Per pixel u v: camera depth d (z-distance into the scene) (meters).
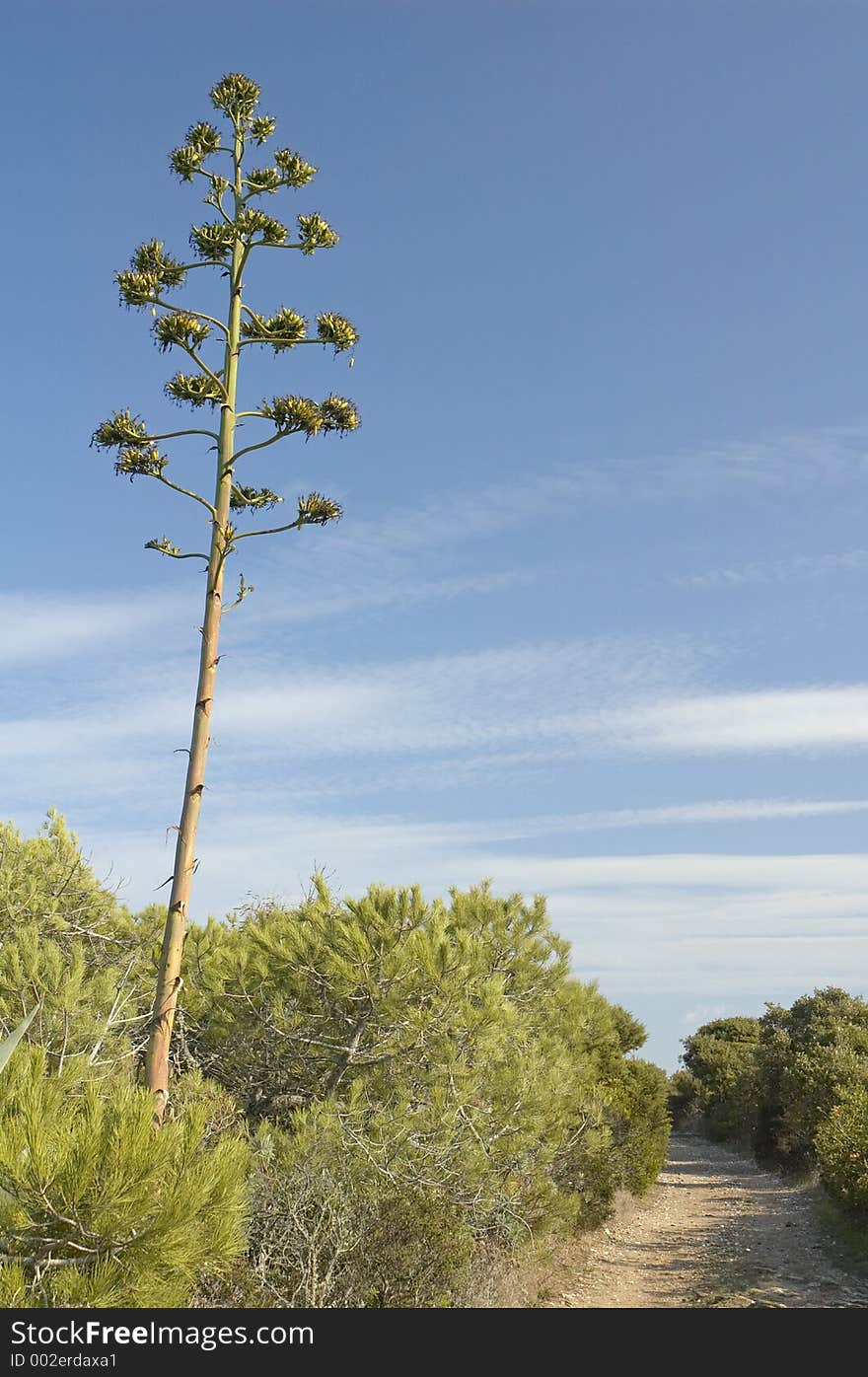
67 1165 3.94
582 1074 13.25
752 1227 14.67
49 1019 7.79
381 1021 8.66
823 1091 19.36
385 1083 8.86
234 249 6.02
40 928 9.86
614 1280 10.70
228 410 5.84
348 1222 6.94
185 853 5.26
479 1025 8.88
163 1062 5.04
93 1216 3.96
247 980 9.48
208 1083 7.71
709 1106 36.62
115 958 10.21
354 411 6.00
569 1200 10.36
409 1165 7.72
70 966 8.64
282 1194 6.80
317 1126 7.65
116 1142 4.04
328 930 9.07
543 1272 9.94
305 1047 9.15
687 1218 16.14
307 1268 6.46
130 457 5.68
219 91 6.18
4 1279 3.86
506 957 11.52
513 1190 9.31
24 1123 4.07
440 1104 8.32
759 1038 36.34
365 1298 6.64
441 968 8.59
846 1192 12.77
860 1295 9.70
